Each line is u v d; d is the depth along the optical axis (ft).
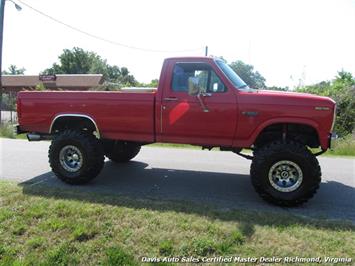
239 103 17.97
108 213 15.38
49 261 12.09
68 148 20.39
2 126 50.88
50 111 21.15
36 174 23.04
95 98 20.22
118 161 27.12
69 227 14.11
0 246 12.89
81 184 20.53
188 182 21.95
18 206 16.12
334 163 30.19
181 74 19.01
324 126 17.11
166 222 14.53
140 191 19.52
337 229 14.38
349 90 58.13
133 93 19.63
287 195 17.10
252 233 13.73
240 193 19.71
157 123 19.35
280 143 17.52
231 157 30.73
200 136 18.90
